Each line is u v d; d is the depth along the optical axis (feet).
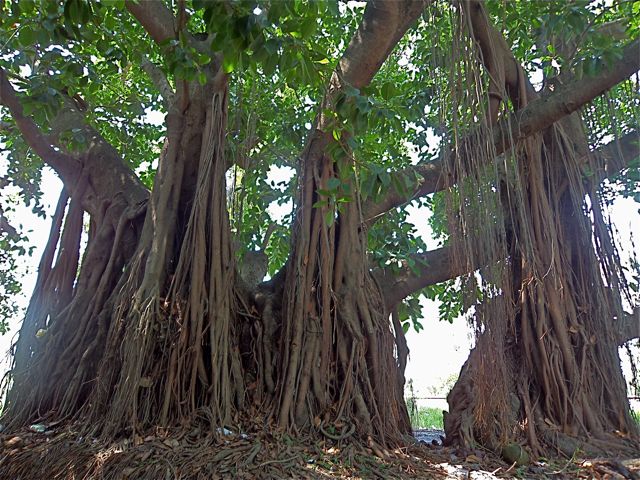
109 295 18.16
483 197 13.79
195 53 16.11
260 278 24.77
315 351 16.55
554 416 17.17
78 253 20.56
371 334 17.29
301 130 25.50
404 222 25.62
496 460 15.37
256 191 27.68
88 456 13.33
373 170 15.42
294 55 14.01
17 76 19.29
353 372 16.63
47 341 17.61
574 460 15.44
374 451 14.89
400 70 29.45
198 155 18.69
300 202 18.60
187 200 18.48
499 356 14.06
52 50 18.83
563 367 17.66
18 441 14.88
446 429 17.89
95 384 15.72
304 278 17.24
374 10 17.06
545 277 18.17
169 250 17.20
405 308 25.21
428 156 28.25
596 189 19.84
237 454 13.39
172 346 15.51
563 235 19.33
